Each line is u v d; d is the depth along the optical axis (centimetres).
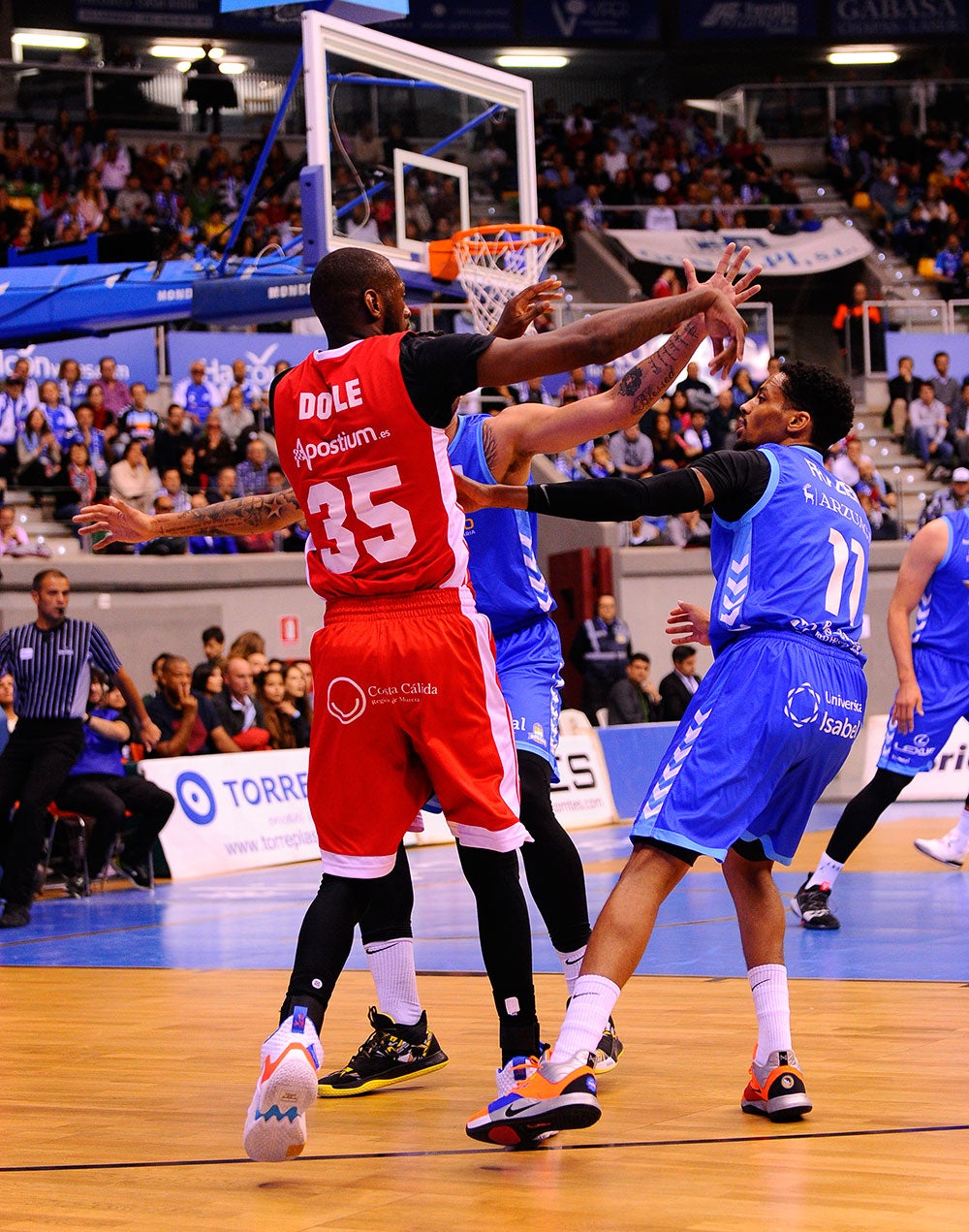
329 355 339
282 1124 302
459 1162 333
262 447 1675
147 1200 308
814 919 707
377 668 332
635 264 2314
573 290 2331
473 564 441
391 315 353
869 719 1658
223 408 1719
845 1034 461
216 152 2267
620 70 3025
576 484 338
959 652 747
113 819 995
